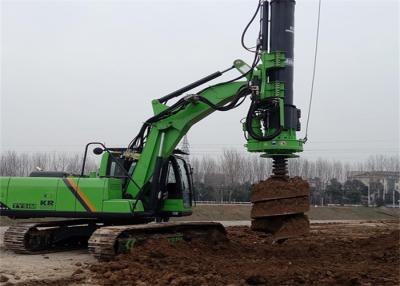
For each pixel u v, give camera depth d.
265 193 10.01
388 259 10.00
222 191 52.53
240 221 35.44
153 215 11.62
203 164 64.31
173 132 11.75
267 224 10.13
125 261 9.30
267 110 10.42
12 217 12.09
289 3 10.59
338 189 60.69
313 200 59.78
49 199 11.69
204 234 12.56
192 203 13.27
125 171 11.82
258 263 9.40
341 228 23.47
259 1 10.79
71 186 11.61
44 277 8.74
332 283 7.75
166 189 12.24
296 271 8.43
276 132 10.13
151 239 10.69
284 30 10.52
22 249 11.78
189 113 11.62
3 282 8.12
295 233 9.80
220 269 8.70
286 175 10.43
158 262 9.28
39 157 56.53
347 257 10.31
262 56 10.52
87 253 12.15
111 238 9.89
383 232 20.09
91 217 11.51
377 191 65.69
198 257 9.91
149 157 11.79
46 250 12.54
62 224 12.93
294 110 10.45
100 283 7.97
